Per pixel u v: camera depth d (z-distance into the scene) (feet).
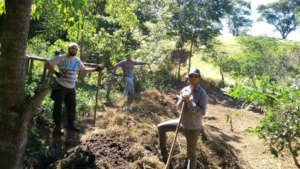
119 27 47.50
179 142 16.43
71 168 11.59
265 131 16.33
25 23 8.61
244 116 34.71
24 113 8.68
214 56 68.85
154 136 16.60
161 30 54.85
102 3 43.86
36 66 28.66
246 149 21.25
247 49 86.28
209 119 30.78
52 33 37.63
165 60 58.08
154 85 40.63
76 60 14.55
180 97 13.23
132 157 13.37
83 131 16.02
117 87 33.53
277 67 57.26
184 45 72.84
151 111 20.97
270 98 14.83
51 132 14.99
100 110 20.94
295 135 15.71
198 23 63.36
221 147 17.49
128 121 17.74
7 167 8.71
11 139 8.69
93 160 12.21
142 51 48.67
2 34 8.52
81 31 24.98
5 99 8.56
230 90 14.97
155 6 54.13
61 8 14.43
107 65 36.09
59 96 14.25
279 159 19.90
